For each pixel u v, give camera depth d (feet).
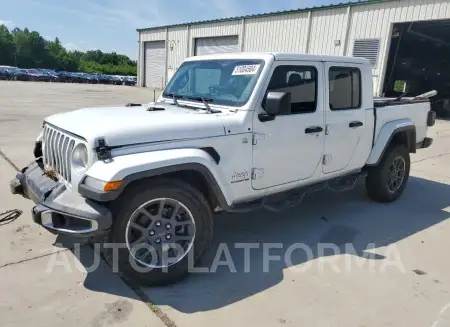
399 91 59.16
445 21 47.26
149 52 105.60
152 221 9.70
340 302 9.61
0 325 8.17
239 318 8.82
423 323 8.91
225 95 11.87
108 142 8.99
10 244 11.71
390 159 16.51
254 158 11.35
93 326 8.31
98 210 8.69
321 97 12.94
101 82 153.58
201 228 10.23
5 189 16.40
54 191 9.70
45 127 11.57
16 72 140.15
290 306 9.36
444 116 57.57
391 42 54.95
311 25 60.95
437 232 14.23
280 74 11.69
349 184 15.03
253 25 71.51
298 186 13.23
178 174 10.28
